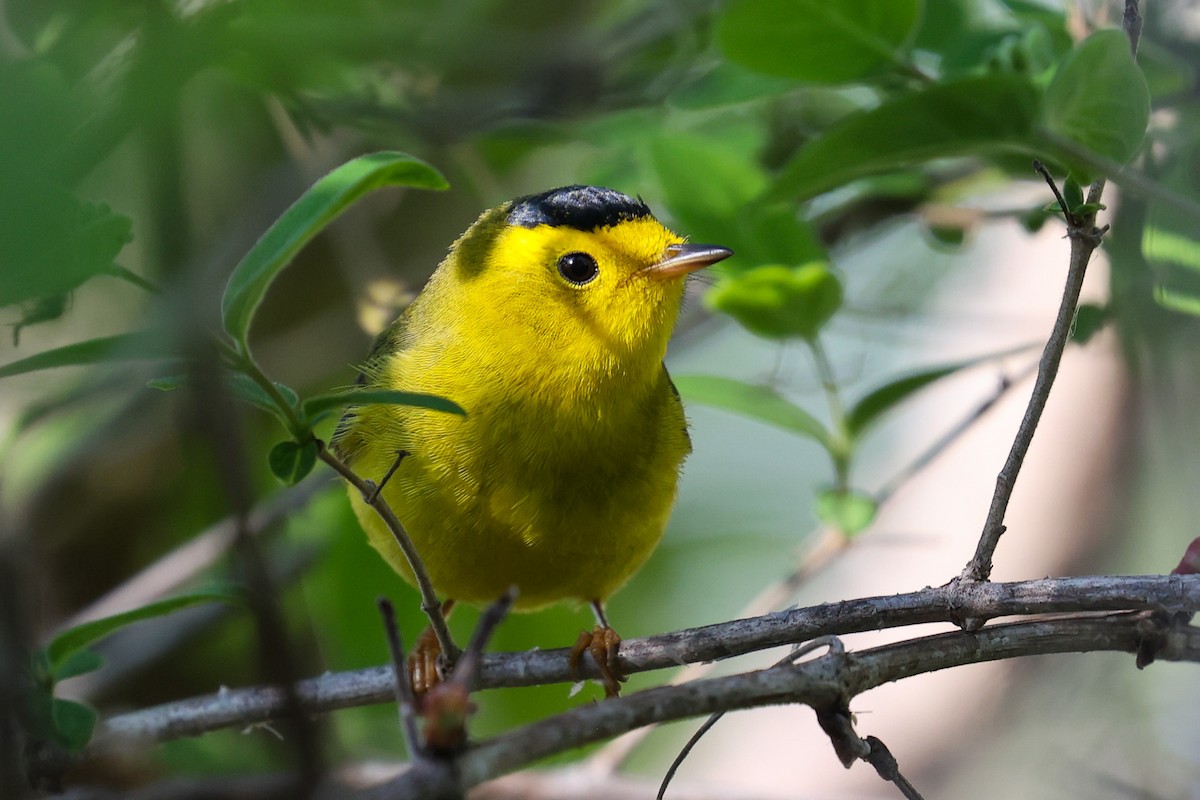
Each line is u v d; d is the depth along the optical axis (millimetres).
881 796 13062
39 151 5102
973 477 14023
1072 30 11203
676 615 17000
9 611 6730
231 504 6199
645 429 9977
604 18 15883
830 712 7195
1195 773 12664
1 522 6867
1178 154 10641
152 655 13312
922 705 13453
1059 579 7473
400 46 11875
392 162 7461
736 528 17828
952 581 7609
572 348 9602
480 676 8891
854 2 9898
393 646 6020
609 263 9719
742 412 11602
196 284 6320
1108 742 12898
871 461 17922
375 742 14117
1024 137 8305
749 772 13523
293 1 9805
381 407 9828
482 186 14336
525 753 6031
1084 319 11219
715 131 14117
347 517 14102
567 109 13320
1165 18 11977
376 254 14375
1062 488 13594
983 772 13008
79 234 5879
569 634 15273
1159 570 13023
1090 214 7242
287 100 11727
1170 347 11406
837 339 16906
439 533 9648
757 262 11922
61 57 7664
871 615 7684
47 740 7488
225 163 14305
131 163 9312
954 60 11516
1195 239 9484
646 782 11562
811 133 14172
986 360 11359
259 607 6180
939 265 15898
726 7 10125
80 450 13578
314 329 16219
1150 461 12703
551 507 9617
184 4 7527
